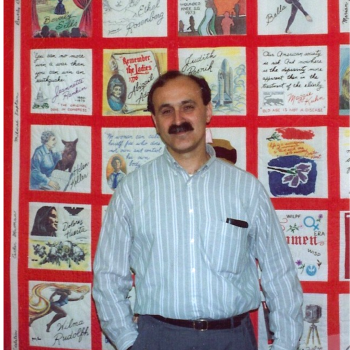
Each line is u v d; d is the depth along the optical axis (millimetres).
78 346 1973
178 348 1472
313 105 1853
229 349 1485
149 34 1893
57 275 1964
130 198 1554
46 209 1955
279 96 1863
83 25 1914
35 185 1951
